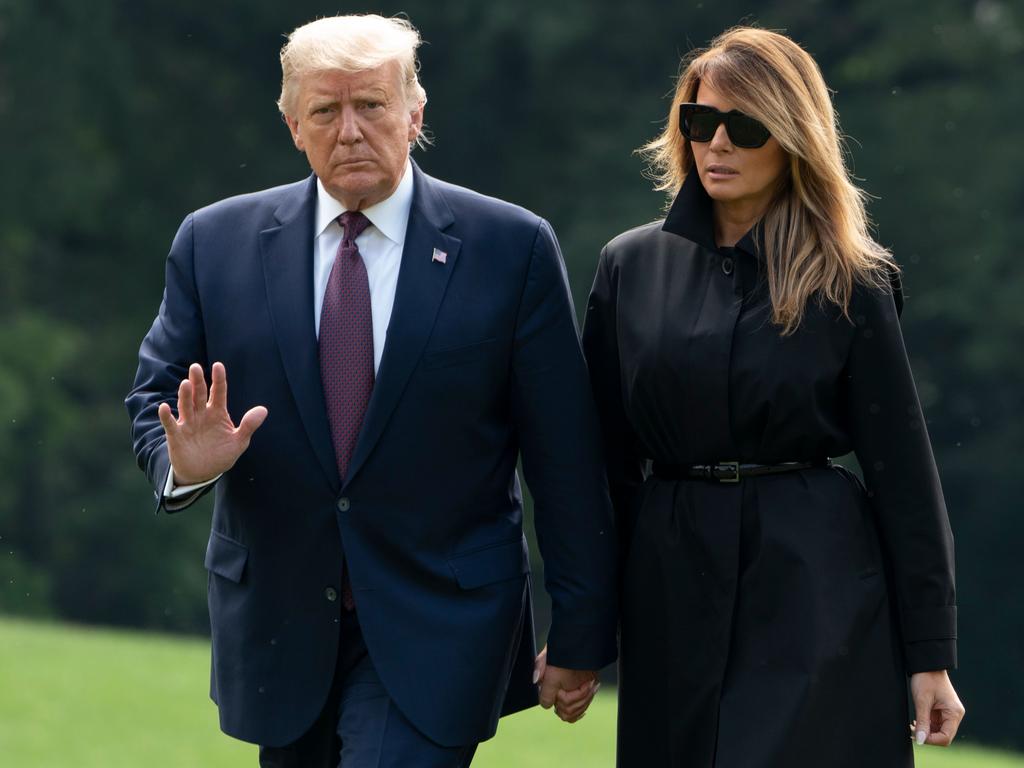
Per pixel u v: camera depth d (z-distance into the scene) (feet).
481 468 47.65
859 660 46.65
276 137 294.25
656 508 48.39
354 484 46.55
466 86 273.13
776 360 46.68
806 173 47.19
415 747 46.26
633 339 48.62
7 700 110.01
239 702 47.83
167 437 43.75
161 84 290.97
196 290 48.39
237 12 290.35
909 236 262.26
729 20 276.00
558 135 276.00
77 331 279.08
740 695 46.60
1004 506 267.18
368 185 46.11
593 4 270.46
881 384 46.93
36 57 282.36
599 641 48.21
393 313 46.78
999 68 274.16
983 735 271.08
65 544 265.13
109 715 107.65
